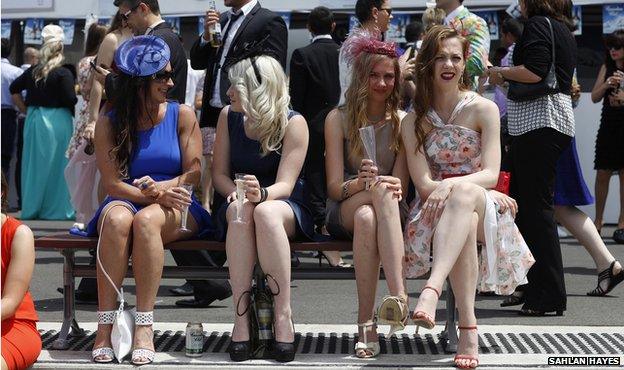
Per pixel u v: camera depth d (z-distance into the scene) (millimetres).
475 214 8820
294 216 9289
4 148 21469
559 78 11148
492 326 10438
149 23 12180
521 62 11352
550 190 11117
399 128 9711
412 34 14398
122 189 9414
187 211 9375
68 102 20156
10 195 22594
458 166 9656
